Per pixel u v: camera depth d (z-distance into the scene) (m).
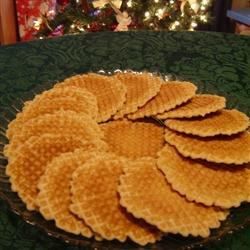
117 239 0.39
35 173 0.45
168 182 0.43
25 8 1.61
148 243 0.39
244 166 0.47
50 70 0.73
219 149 0.47
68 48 0.80
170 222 0.39
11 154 0.48
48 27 1.39
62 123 0.51
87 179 0.43
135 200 0.40
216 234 0.40
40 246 0.43
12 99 0.63
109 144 0.50
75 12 1.38
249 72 0.74
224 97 0.60
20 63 0.74
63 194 0.42
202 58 0.77
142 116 0.54
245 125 0.51
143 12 1.43
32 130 0.51
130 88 0.60
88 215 0.40
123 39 0.83
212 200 0.42
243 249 0.43
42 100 0.57
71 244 0.41
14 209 0.42
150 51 0.79
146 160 0.46
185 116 0.51
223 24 1.90
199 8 1.49
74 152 0.46
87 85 0.61
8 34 1.67
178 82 0.61
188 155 0.46
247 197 0.43
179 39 0.84
